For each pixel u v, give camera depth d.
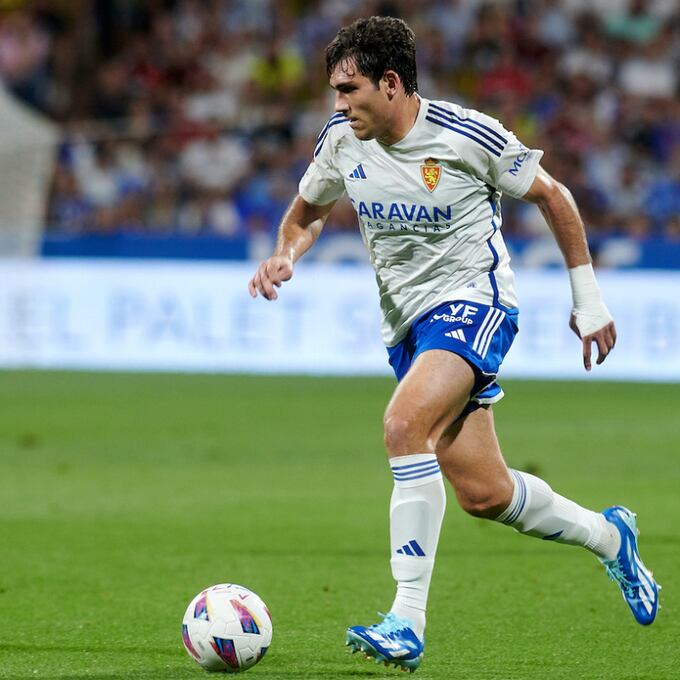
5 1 77.12
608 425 45.56
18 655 16.89
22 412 49.19
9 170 67.94
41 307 64.50
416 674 15.84
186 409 50.12
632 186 70.31
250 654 15.68
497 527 27.56
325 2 78.12
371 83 15.88
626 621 19.05
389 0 77.25
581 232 16.89
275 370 62.94
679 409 50.59
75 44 76.75
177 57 77.25
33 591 21.33
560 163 70.62
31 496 31.61
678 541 25.58
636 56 76.31
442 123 16.23
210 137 71.75
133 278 63.88
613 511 17.70
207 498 31.31
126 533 26.84
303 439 42.16
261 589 21.53
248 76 76.69
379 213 16.69
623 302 61.00
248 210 70.62
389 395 54.88
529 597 20.80
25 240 64.75
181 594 21.12
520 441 41.34
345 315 62.59
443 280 16.67
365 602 20.48
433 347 16.19
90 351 64.25
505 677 15.73
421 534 15.38
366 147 16.59
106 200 70.81
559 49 76.00
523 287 61.72
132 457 38.22
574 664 16.45
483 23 75.94
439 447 16.77
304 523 28.03
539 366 61.66
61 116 75.44
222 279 63.28
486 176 16.53
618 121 72.56
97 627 18.66
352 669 16.08
